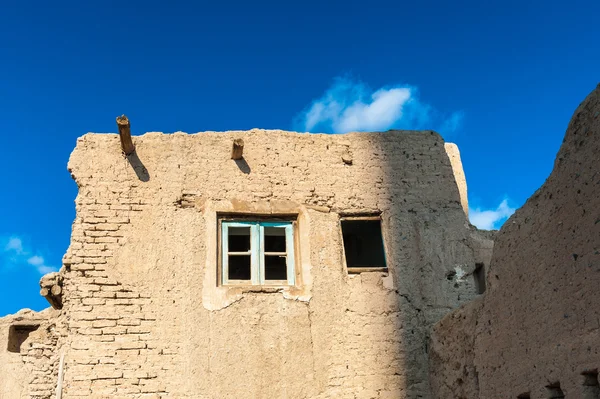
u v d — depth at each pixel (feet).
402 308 31.83
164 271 30.71
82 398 28.02
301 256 32.01
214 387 28.84
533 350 22.04
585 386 19.45
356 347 30.68
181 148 33.35
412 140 35.58
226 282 31.24
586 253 19.81
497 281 24.81
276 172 33.58
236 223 32.48
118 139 33.12
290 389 29.35
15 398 31.12
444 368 29.04
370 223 34.76
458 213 34.32
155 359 29.04
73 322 29.22
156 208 31.91
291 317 30.60
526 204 23.76
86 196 31.65
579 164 20.68
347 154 34.76
